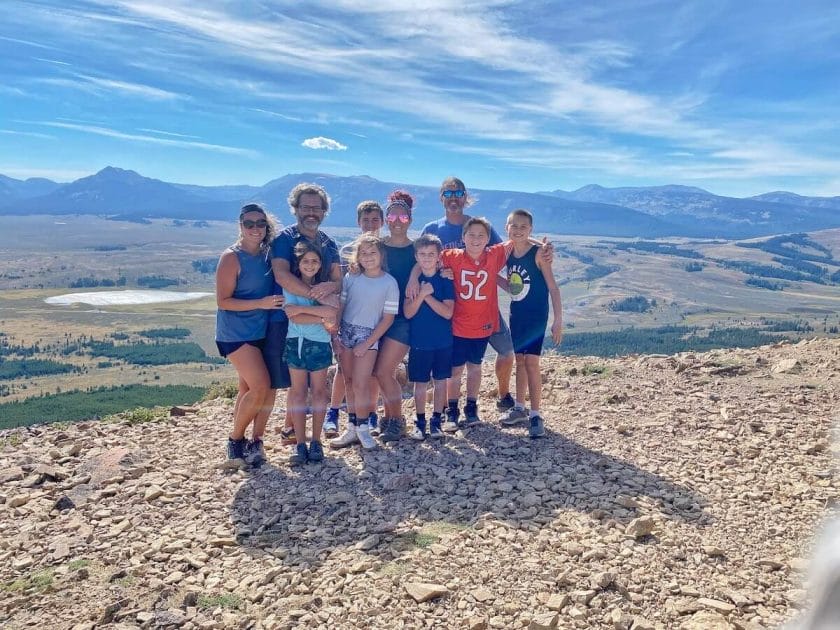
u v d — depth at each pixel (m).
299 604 3.40
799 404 6.63
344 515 4.59
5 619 3.36
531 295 6.16
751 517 4.20
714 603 3.20
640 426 6.30
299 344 5.62
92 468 5.61
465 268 6.23
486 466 5.43
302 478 5.38
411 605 3.35
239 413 5.71
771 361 8.36
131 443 6.42
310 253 5.58
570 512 4.39
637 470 5.15
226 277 5.49
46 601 3.52
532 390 6.16
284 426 6.70
